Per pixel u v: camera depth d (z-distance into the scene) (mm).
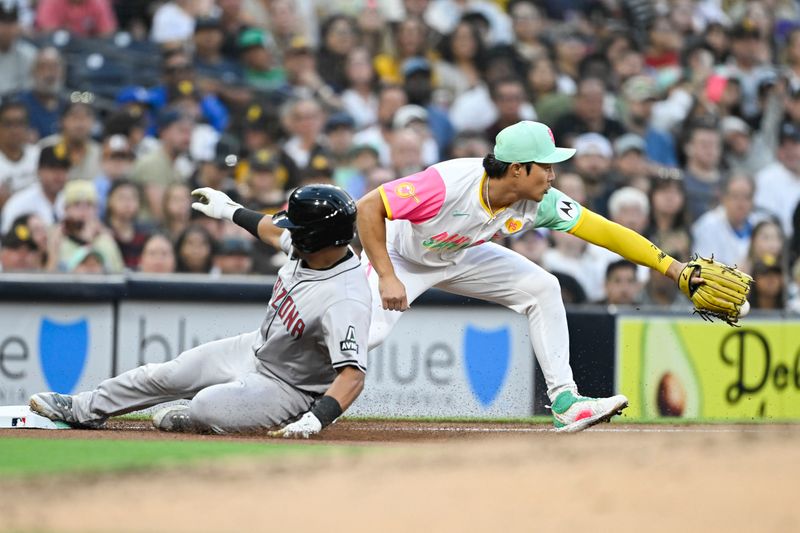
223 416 18078
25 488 12430
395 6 41531
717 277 19234
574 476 12641
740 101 42281
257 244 31531
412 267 19797
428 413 29594
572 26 43938
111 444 16438
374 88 39531
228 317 29078
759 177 40531
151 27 39125
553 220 19297
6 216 32156
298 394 18359
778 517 10828
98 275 28453
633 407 30797
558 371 19984
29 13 37250
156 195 32750
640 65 42156
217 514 11039
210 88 36594
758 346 32125
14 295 27953
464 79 40250
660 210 35875
